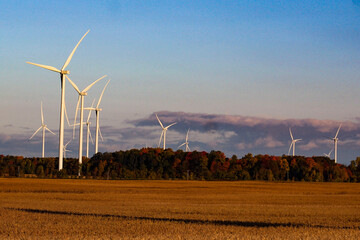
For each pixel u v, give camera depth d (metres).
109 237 29.16
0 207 49.84
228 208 52.91
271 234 30.95
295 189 109.00
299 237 29.89
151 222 36.34
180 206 55.28
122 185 114.19
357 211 51.53
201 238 28.95
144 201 64.62
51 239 28.20
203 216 42.94
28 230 31.83
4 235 29.69
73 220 37.34
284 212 48.84
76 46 105.81
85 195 76.12
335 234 31.25
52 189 91.81
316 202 67.12
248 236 29.75
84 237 29.14
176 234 30.44
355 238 29.92
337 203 65.44
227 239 28.58
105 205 55.44
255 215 45.00
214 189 104.00
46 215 40.91
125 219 38.59
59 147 112.31
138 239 28.36
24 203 56.84
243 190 101.44
